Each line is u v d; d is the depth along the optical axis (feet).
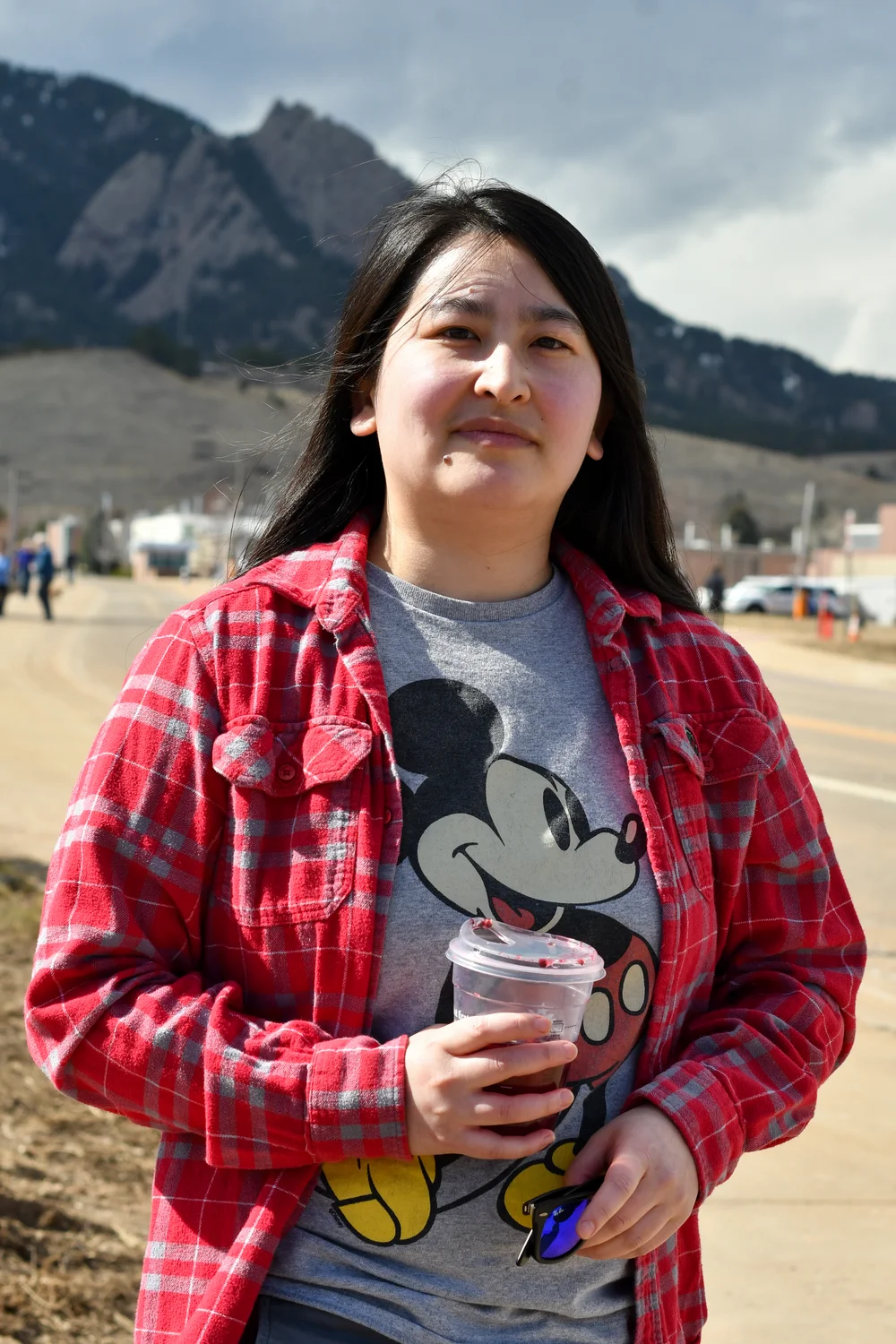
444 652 4.99
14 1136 11.26
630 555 5.71
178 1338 4.43
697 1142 4.53
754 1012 5.07
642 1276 4.78
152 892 4.65
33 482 512.63
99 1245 9.66
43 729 35.94
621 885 4.82
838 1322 9.66
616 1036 4.74
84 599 135.74
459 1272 4.55
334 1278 4.49
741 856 5.21
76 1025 4.44
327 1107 4.23
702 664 5.39
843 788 33.53
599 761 4.95
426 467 4.98
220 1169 4.58
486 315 4.94
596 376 5.18
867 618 151.74
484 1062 4.16
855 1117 13.37
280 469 5.98
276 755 4.66
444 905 4.61
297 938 4.55
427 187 5.31
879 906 21.40
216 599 4.97
